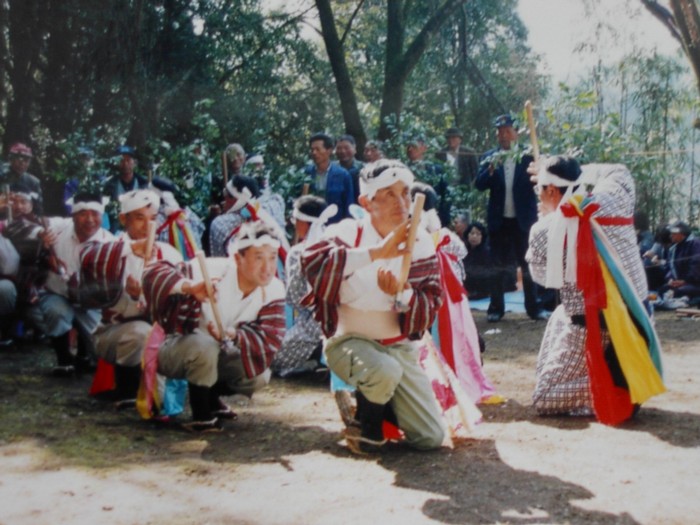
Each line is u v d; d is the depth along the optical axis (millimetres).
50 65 9586
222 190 8617
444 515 3738
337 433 5059
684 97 13258
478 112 15375
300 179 9156
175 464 4453
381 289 4344
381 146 9867
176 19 12641
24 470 4352
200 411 5074
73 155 8367
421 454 4613
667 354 7109
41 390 6055
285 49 14852
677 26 11609
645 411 5410
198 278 5023
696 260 9617
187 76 12742
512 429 5082
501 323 9086
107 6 9852
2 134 9344
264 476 4270
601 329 5215
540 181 5453
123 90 10258
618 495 3953
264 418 5430
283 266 6914
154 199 5602
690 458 4453
